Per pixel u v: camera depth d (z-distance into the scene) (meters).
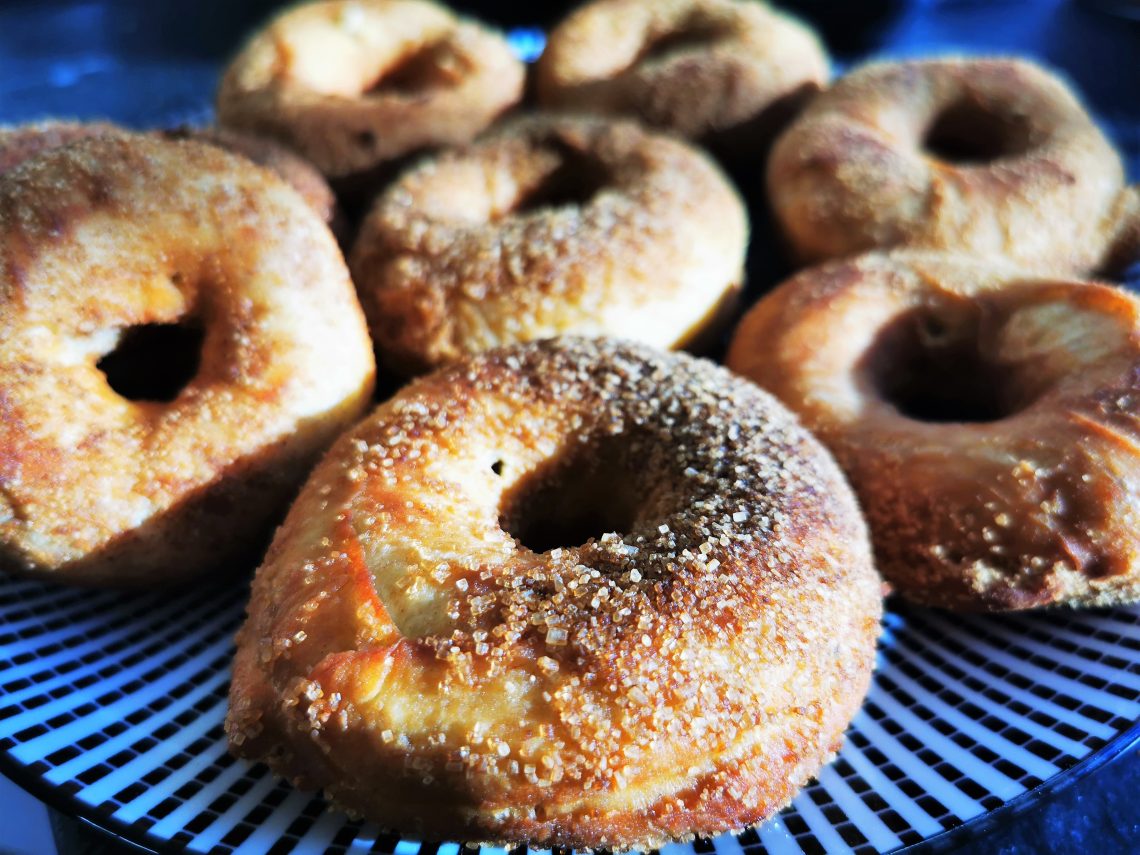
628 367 0.14
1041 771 0.10
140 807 0.10
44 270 0.13
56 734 0.10
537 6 0.32
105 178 0.13
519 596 0.10
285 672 0.10
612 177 0.19
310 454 0.14
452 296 0.16
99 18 0.33
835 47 0.31
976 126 0.22
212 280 0.14
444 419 0.13
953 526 0.13
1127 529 0.12
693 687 0.10
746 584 0.10
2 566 0.13
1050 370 0.15
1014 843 0.10
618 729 0.09
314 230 0.14
